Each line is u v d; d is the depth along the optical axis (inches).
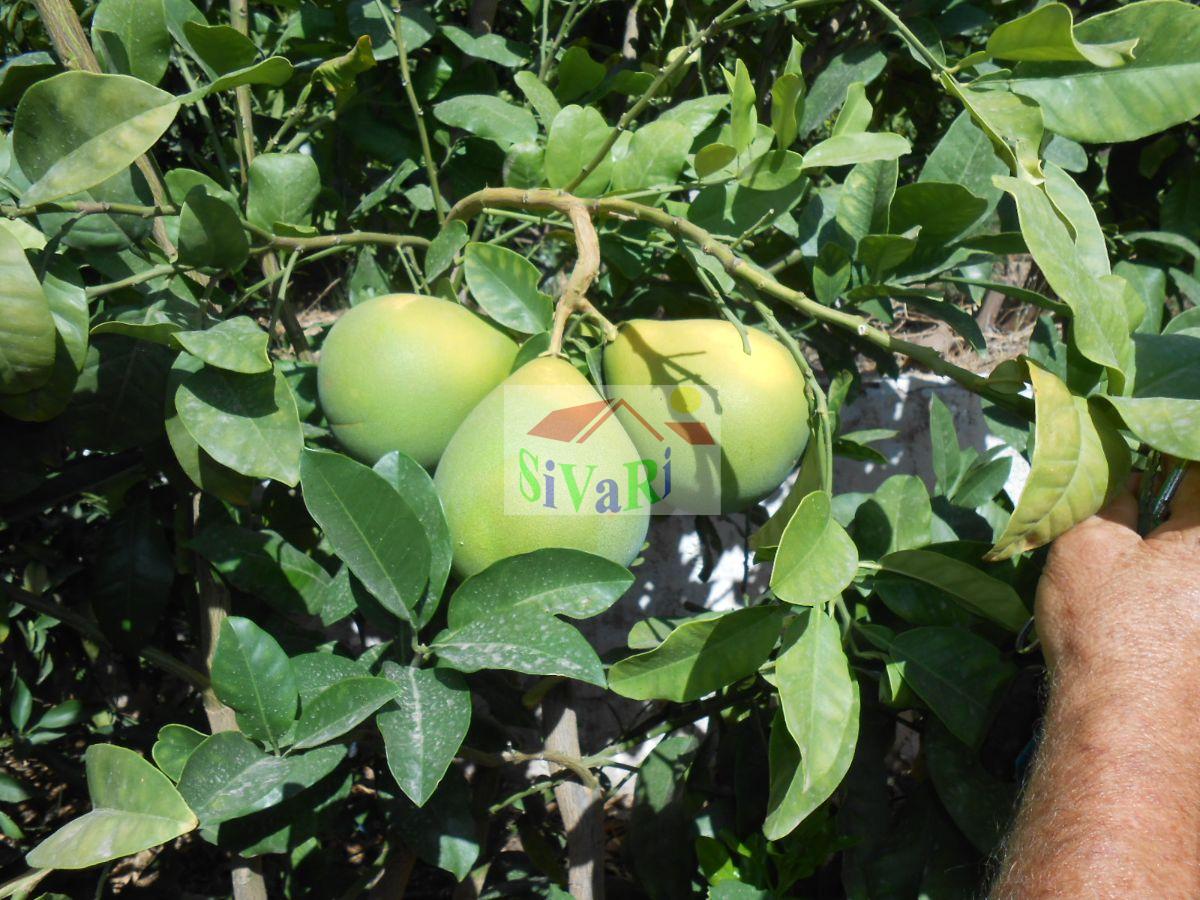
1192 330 30.3
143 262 31.1
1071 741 23.4
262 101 40.9
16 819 50.3
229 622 25.9
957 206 29.8
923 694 28.8
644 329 28.5
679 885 38.6
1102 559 24.8
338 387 27.7
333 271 66.7
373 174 42.3
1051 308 26.9
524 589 25.9
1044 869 22.2
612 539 26.1
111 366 30.2
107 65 28.0
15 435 31.2
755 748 37.4
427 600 26.5
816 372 60.1
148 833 23.4
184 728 26.6
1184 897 21.0
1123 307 23.1
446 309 28.3
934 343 85.7
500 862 47.6
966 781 30.7
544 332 27.8
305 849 39.8
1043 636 25.5
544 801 45.5
